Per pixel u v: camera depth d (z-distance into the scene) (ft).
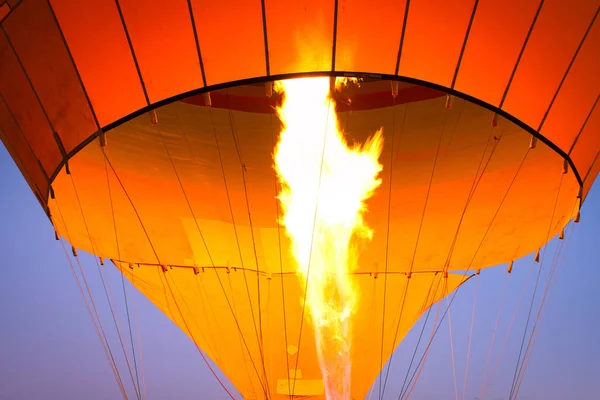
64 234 34.37
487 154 35.40
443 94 34.60
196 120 35.76
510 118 25.58
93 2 23.90
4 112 27.76
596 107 26.89
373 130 37.14
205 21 23.45
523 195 35.63
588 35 24.82
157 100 24.71
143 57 24.23
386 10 23.04
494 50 24.03
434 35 23.49
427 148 36.76
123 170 35.37
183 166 37.11
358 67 23.71
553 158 32.63
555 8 23.88
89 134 25.58
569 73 25.32
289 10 23.07
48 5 24.34
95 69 24.73
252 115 36.68
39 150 27.35
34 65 25.62
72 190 33.27
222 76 24.06
